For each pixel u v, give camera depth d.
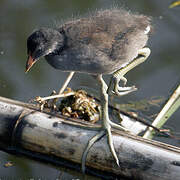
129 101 12.49
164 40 14.36
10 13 15.49
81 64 9.24
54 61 9.50
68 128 9.73
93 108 11.55
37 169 9.99
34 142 9.93
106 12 9.91
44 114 10.20
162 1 15.82
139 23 9.71
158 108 12.19
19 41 14.35
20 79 12.92
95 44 9.03
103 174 9.52
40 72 13.28
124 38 9.28
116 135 9.52
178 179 8.64
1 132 10.17
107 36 9.15
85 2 15.84
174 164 8.73
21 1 16.05
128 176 9.20
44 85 12.73
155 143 9.32
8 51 13.93
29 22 15.02
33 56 9.36
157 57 13.83
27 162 10.17
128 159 9.10
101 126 9.62
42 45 9.19
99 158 9.36
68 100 11.69
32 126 9.92
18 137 10.03
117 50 9.20
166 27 14.83
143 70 13.47
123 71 10.64
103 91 9.95
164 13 15.30
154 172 8.85
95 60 9.12
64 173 9.87
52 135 9.71
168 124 11.55
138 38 9.55
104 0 15.91
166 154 8.93
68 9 15.51
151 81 13.05
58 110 11.63
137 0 15.88
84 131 9.64
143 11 15.29
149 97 12.54
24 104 10.65
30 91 12.46
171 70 13.37
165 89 12.73
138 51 10.60
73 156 9.63
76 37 9.09
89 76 13.24
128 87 11.79
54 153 9.82
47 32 9.17
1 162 10.14
